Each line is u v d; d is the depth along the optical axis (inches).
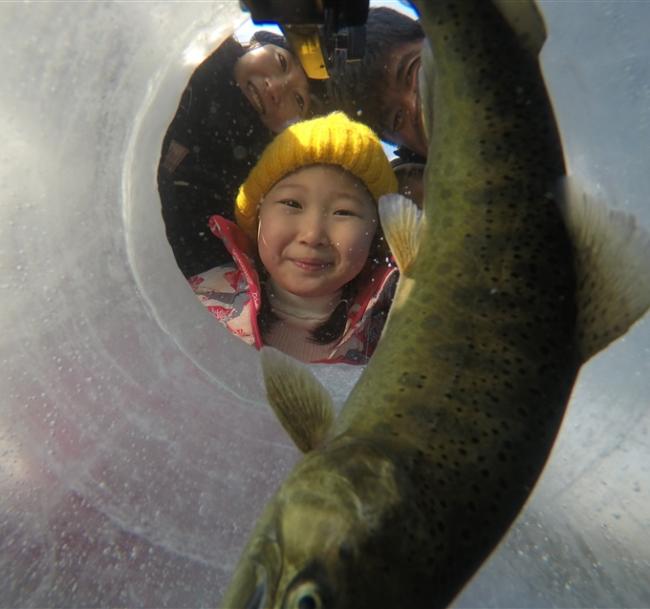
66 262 18.7
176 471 17.6
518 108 9.2
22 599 15.6
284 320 24.6
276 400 9.1
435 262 9.2
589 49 15.7
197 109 27.0
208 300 25.2
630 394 16.6
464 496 8.0
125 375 18.5
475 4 9.3
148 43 19.9
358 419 8.7
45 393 17.6
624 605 15.1
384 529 7.6
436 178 9.5
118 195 20.2
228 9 20.8
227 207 28.7
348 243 22.1
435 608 7.8
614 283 8.6
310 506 7.9
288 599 7.5
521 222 9.0
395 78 24.8
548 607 15.2
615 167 15.2
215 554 16.7
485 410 8.3
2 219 18.1
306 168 22.0
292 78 25.8
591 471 16.5
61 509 16.7
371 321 24.6
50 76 18.4
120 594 15.9
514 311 8.7
